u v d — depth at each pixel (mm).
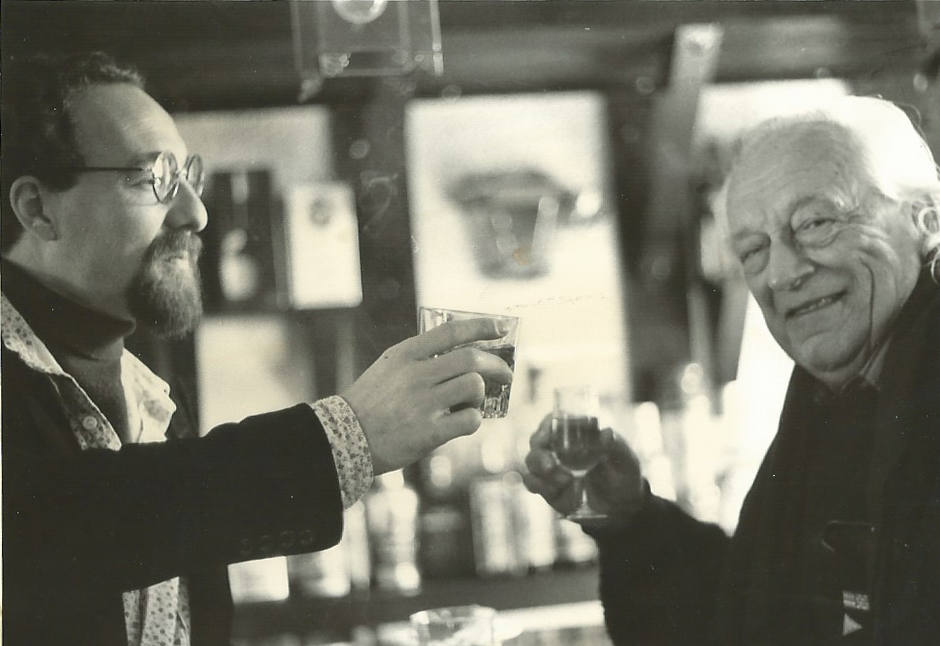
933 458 1745
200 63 1633
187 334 1605
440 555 1700
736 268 1793
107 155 1584
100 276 1574
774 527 1755
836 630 1725
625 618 1734
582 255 1770
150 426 1566
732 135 1792
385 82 1698
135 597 1521
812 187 1776
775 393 1785
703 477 1761
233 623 1586
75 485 1516
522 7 1741
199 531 1532
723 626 1724
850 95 1792
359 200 1689
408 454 1595
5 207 1548
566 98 1760
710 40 1780
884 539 1732
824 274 1777
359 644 1649
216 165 1641
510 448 1735
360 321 1671
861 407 1765
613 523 1737
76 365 1546
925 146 1788
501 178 1737
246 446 1554
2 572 1478
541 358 1752
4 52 1554
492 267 1730
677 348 1801
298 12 1634
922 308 1770
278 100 1662
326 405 1589
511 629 1697
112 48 1595
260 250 1648
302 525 1551
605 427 1759
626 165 1779
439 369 1614
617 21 1770
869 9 1800
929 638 1701
